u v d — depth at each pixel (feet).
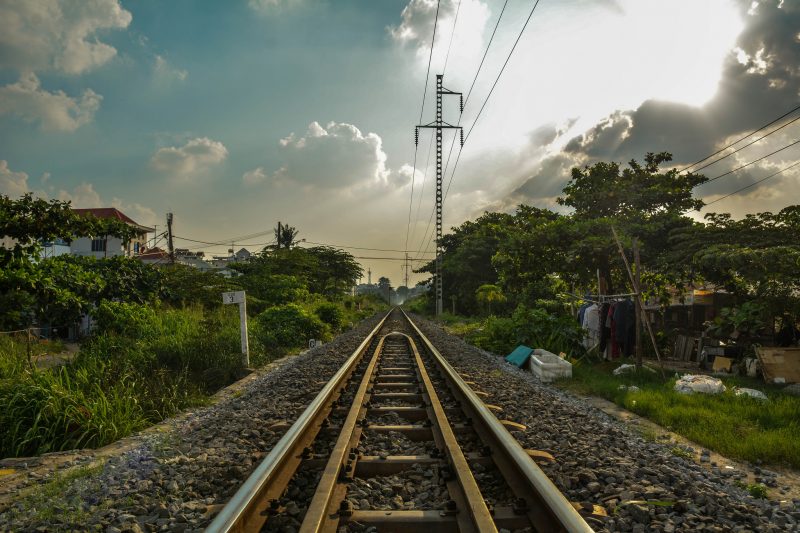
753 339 39.60
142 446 18.08
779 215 41.01
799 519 11.82
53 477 15.39
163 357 37.91
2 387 21.90
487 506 11.21
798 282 35.63
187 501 12.79
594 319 44.86
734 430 19.31
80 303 45.24
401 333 71.00
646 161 71.26
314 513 10.31
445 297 164.45
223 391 30.55
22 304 42.19
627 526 10.79
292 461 14.32
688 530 10.58
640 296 34.81
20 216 30.96
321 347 53.72
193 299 70.03
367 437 17.67
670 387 28.37
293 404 23.84
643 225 46.39
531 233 52.08
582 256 47.44
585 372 34.40
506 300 106.01
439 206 135.95
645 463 15.28
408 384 28.45
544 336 45.37
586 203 60.85
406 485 13.38
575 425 19.76
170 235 111.65
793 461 15.94
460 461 13.28
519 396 25.84
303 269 125.80
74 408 20.71
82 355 36.11
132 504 12.48
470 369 35.83
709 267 40.73
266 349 48.44
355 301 179.01
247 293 84.89
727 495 13.05
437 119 130.41
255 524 10.42
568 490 12.88
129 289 60.08
